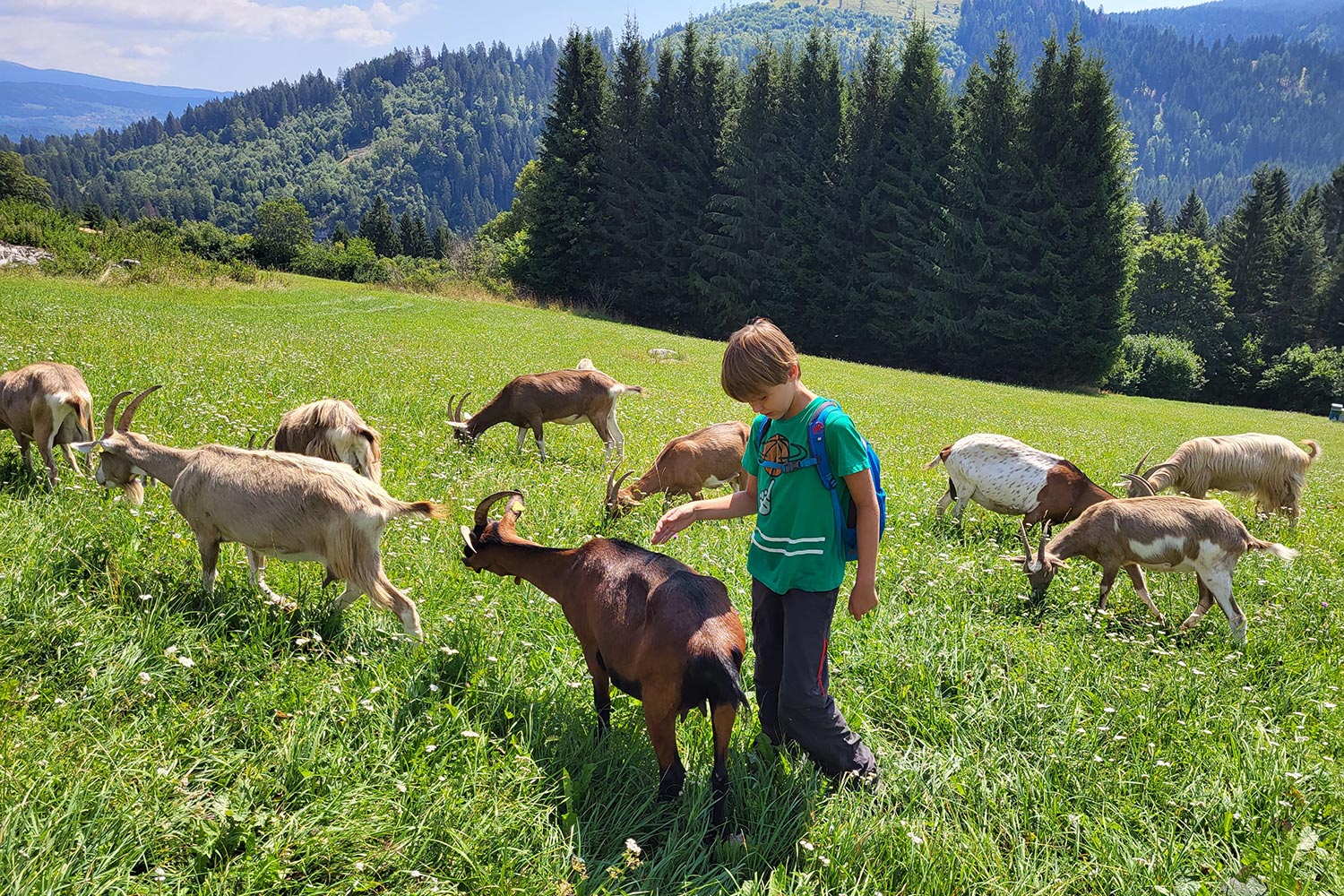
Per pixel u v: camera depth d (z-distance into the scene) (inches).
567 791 141.8
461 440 400.8
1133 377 2143.2
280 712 152.5
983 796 152.5
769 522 147.0
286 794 135.8
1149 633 238.1
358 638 187.8
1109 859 140.0
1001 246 1908.2
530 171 2930.6
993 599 252.1
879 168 1998.0
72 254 1438.2
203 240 2748.5
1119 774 160.4
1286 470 428.5
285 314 1187.3
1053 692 189.6
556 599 165.5
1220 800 154.7
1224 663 217.5
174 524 229.6
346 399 462.0
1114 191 1833.2
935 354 1982.0
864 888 130.0
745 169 2087.8
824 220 2022.6
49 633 164.6
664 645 138.3
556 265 2285.9
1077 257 1845.5
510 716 160.9
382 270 2459.4
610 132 2217.0
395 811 133.5
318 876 123.0
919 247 1918.1
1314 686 208.1
